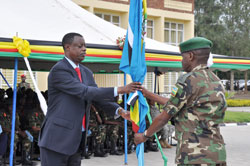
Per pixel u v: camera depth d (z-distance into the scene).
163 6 23.19
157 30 23.25
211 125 3.07
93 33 7.23
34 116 7.57
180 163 3.08
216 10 41.81
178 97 3.11
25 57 5.71
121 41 6.78
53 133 3.55
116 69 10.88
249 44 40.53
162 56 7.57
